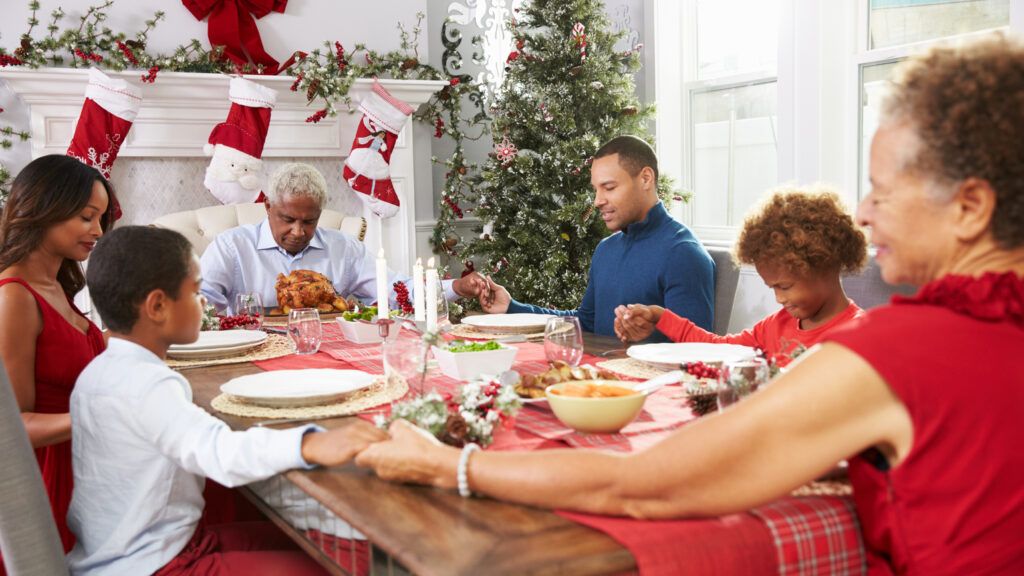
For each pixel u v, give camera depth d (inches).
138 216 162.4
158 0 158.6
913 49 137.6
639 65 173.6
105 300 52.3
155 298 52.6
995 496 30.9
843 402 31.6
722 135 182.5
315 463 44.5
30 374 64.7
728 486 33.5
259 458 45.5
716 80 181.6
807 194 67.7
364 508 38.5
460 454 40.3
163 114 158.6
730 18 177.9
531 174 166.1
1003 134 30.5
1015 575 31.3
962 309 31.5
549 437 48.9
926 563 32.6
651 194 104.7
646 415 53.7
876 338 31.7
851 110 148.3
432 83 175.0
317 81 162.1
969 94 30.9
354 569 43.8
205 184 157.3
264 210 155.5
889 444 32.6
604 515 36.1
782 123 156.9
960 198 31.7
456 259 192.9
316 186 123.5
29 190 67.0
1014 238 31.6
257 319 94.3
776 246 65.9
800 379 32.5
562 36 168.4
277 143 168.2
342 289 130.7
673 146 192.4
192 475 53.7
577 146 159.9
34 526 41.7
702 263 100.6
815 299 67.8
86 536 52.7
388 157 168.4
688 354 70.1
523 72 169.6
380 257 82.1
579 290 165.3
